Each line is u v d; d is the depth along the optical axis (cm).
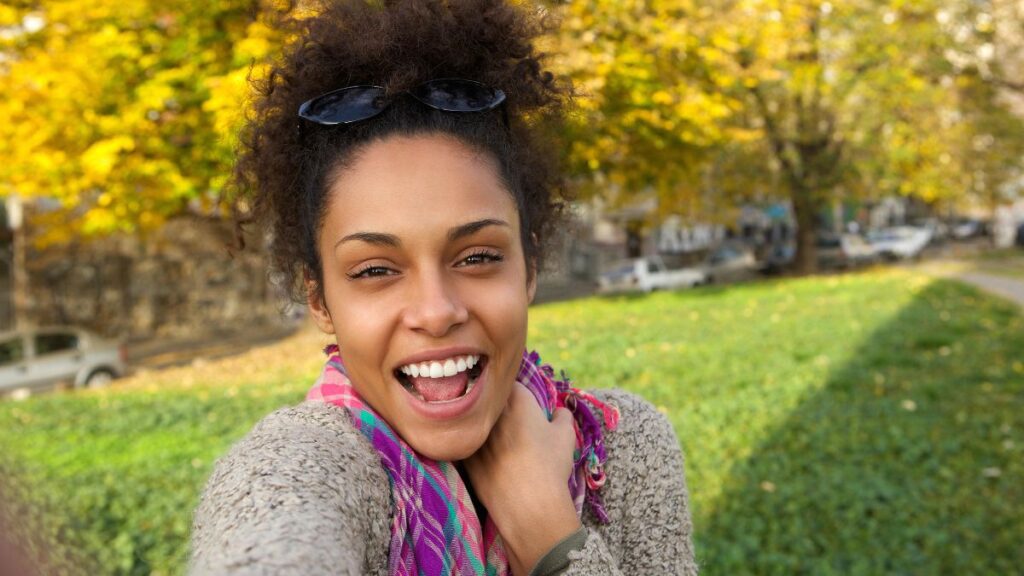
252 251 161
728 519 481
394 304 106
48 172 962
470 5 119
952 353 1006
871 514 502
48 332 1380
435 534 103
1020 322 1280
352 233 105
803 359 980
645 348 1060
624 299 1858
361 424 106
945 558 438
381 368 107
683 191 1925
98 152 911
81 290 2089
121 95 982
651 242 3684
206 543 82
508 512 114
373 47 112
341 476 90
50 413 820
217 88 816
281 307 142
